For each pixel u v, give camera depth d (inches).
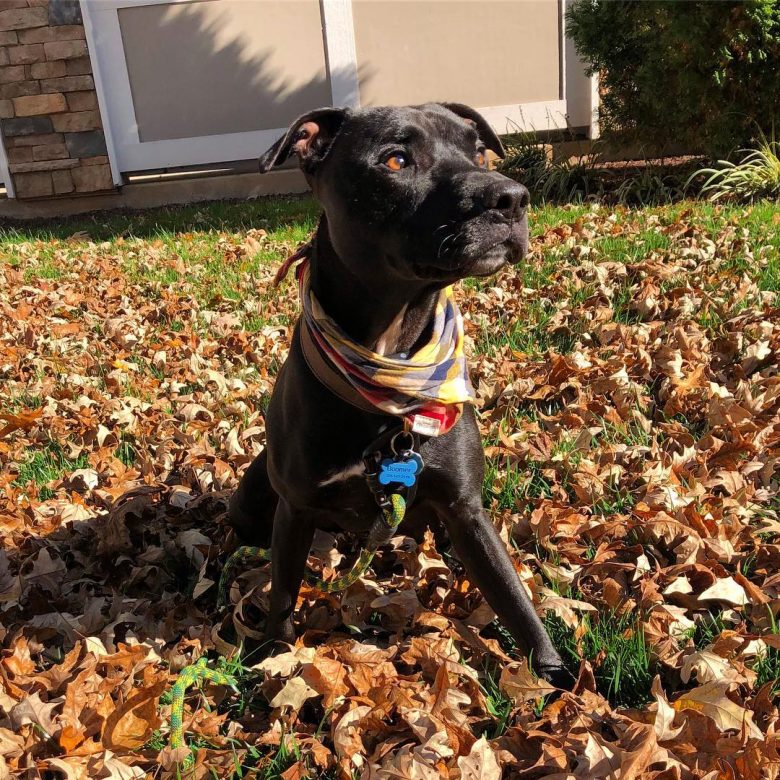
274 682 33.1
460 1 131.7
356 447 33.7
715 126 103.7
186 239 108.6
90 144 136.0
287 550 36.2
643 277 71.2
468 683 31.9
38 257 107.7
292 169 139.2
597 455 46.4
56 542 45.0
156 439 54.8
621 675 31.8
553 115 136.7
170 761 29.0
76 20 130.4
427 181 32.4
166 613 39.2
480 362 59.1
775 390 50.8
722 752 27.5
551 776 27.0
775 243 76.7
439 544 42.9
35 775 28.5
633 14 108.3
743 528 38.9
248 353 67.1
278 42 133.9
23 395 62.7
